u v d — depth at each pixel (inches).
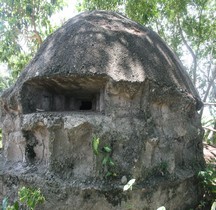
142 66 127.3
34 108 138.0
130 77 120.3
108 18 151.2
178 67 153.9
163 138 128.3
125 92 120.3
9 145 141.9
